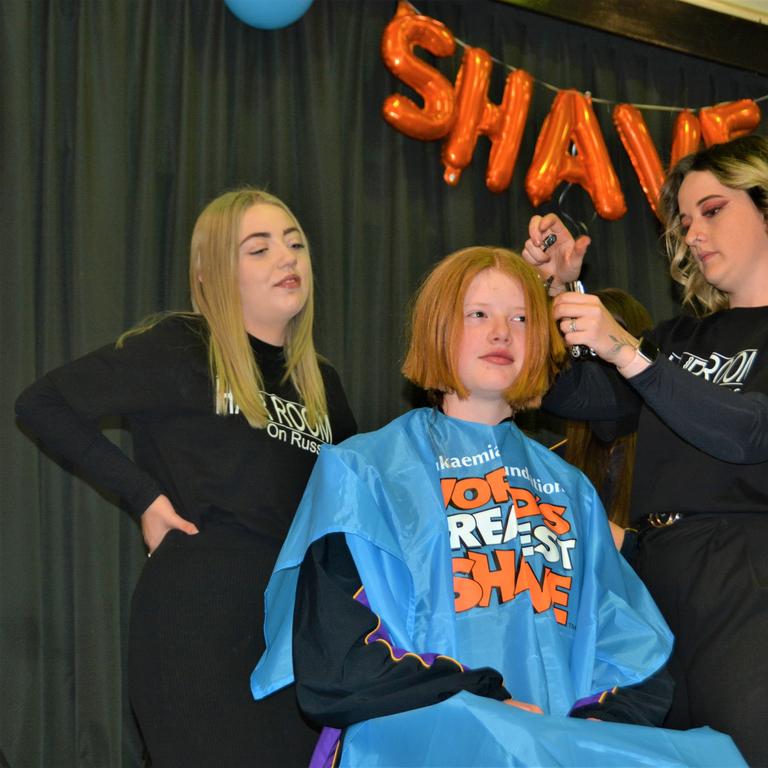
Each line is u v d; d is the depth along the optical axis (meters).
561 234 1.94
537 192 3.14
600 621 1.49
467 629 1.39
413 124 2.97
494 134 3.11
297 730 1.77
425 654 1.33
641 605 1.53
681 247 1.89
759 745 1.39
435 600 1.39
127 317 2.63
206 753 1.70
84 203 2.57
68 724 2.44
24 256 2.48
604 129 3.43
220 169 2.77
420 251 3.09
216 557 1.79
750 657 1.43
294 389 2.01
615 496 2.20
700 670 1.47
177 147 2.74
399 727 1.27
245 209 2.01
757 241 1.70
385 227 3.02
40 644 2.41
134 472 1.88
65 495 2.51
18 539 2.40
